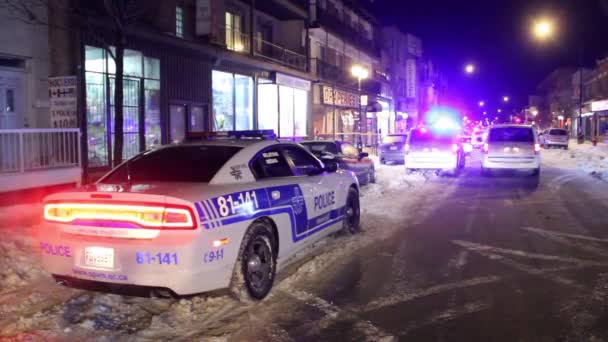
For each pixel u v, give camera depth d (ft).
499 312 17.66
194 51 60.49
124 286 15.99
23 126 40.75
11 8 39.09
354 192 29.71
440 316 17.34
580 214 36.42
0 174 31.32
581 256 24.85
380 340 15.47
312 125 101.35
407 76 194.80
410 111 196.95
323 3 114.42
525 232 30.48
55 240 16.70
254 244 18.48
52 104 38.11
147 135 54.03
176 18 60.18
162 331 15.88
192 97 60.90
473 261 24.13
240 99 74.08
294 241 21.36
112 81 48.83
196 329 16.08
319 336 15.76
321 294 19.54
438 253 25.64
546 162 89.45
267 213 19.17
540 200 43.45
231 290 17.63
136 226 15.88
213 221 16.42
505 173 66.80
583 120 212.43
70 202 16.66
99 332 15.67
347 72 119.85
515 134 60.29
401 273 22.26
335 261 24.14
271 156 21.68
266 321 16.87
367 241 28.12
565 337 15.61
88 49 46.06
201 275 16.03
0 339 14.99
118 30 34.91
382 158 82.28
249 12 81.61
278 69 81.10
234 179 18.80
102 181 20.11
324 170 25.25
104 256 16.01
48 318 16.56
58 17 42.14
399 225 32.73
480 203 42.04
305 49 96.48
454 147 61.46
